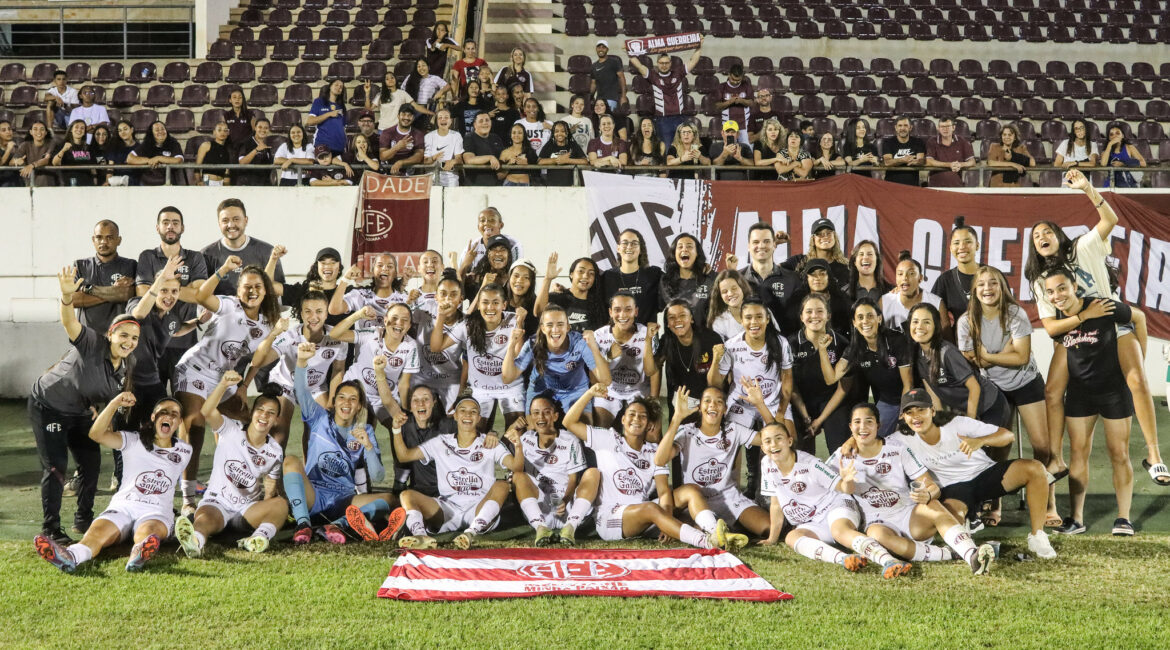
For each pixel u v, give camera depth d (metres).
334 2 15.33
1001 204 9.84
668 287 7.43
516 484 6.37
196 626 4.75
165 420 5.93
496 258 7.62
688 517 6.41
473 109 10.91
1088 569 5.66
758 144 10.77
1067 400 6.43
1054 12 15.78
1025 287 9.84
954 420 5.97
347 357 7.12
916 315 6.37
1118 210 9.92
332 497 6.41
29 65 14.30
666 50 12.20
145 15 14.91
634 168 10.07
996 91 14.10
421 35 14.47
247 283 6.68
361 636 4.64
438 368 7.18
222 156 10.40
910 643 4.61
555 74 13.16
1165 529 6.41
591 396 6.45
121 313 7.12
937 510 5.82
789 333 7.19
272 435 6.68
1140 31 15.46
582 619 4.88
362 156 10.06
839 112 13.48
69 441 6.15
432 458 6.46
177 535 5.64
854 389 6.65
